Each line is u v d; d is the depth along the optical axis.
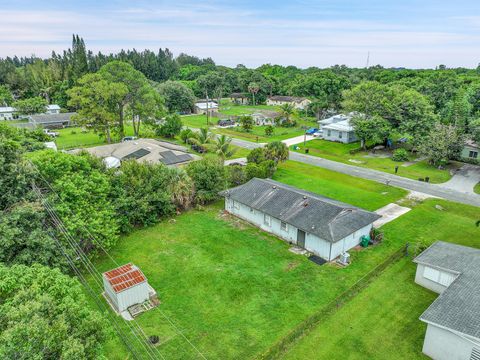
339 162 50.91
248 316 19.67
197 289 22.00
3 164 23.16
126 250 26.50
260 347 17.52
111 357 16.89
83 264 23.95
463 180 42.94
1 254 19.69
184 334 18.36
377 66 159.12
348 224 26.05
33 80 114.44
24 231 21.20
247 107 118.00
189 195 33.03
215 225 30.67
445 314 16.86
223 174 35.91
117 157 46.00
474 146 49.09
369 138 55.75
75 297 14.50
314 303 20.70
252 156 44.34
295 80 125.50
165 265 24.58
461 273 19.97
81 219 24.27
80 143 62.12
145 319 19.44
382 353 17.27
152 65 151.38
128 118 67.31
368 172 46.00
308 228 25.75
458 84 71.06
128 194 29.67
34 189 23.78
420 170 46.78
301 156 54.28
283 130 76.38
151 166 33.12
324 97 84.56
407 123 51.56
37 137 47.19
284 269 24.11
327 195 37.66
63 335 11.38
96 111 55.69
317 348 17.59
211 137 51.69
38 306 11.42
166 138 67.19
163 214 32.09
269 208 29.03
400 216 32.41
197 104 107.38
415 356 17.12
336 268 24.22
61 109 99.31
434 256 22.28
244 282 22.69
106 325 13.58
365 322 19.31
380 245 27.30
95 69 125.12
